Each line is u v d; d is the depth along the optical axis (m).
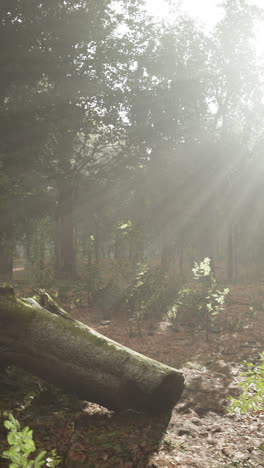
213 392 5.37
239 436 4.00
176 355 7.21
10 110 15.38
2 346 4.38
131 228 11.85
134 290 10.41
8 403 4.33
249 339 8.41
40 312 4.55
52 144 18.94
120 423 4.20
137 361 4.36
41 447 3.47
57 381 4.49
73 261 20.38
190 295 9.84
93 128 19.16
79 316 9.94
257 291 14.91
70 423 4.03
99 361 4.34
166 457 3.44
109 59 18.25
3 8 14.84
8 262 19.02
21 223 15.91
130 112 19.58
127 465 3.29
